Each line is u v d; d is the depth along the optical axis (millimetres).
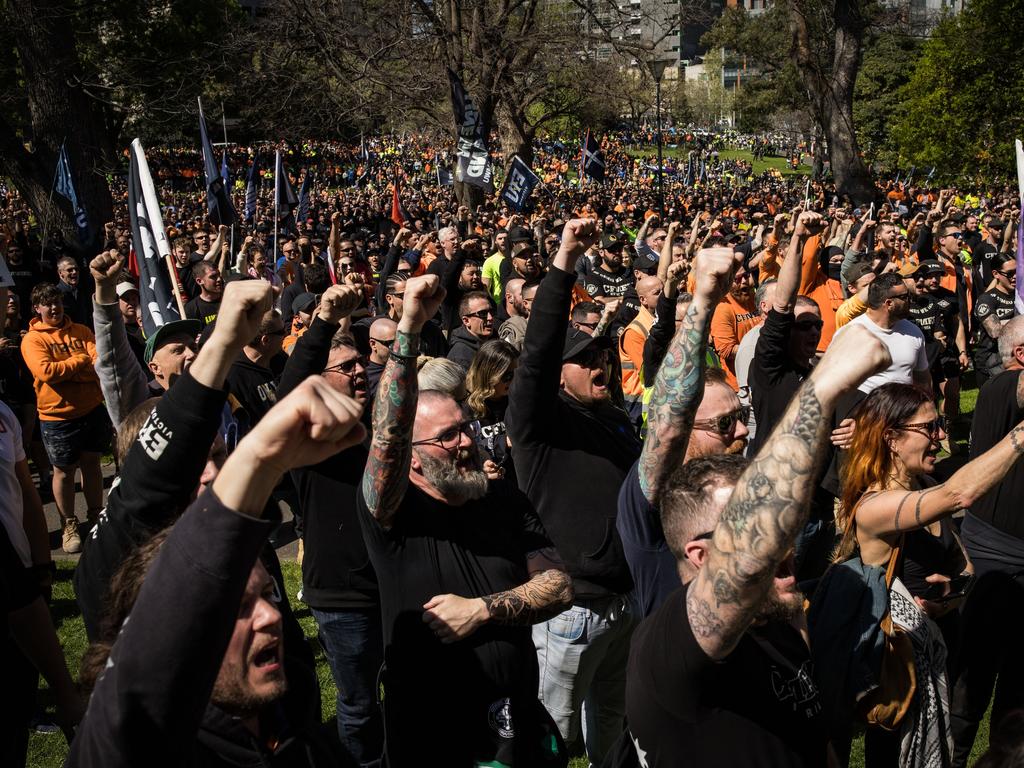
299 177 53562
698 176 64062
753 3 94875
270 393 5855
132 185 5227
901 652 2918
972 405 11406
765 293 6367
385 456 3035
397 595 3191
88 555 2594
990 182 35688
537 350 3656
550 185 49812
